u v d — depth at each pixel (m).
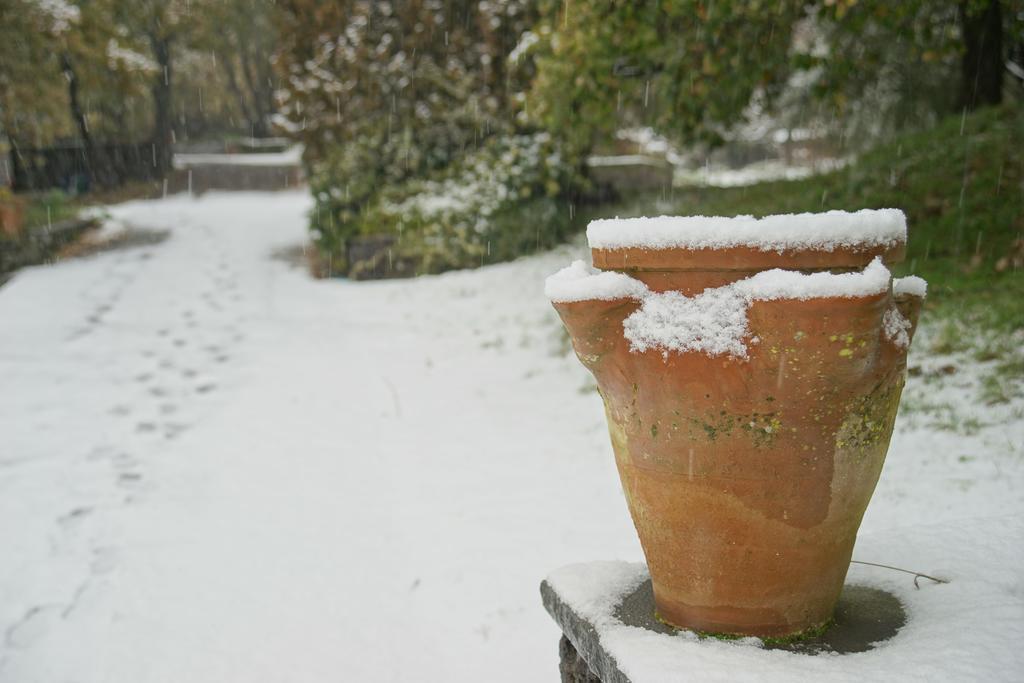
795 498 2.21
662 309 2.22
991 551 2.71
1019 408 5.41
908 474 4.84
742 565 2.29
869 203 10.44
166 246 18.22
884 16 8.17
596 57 9.13
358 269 14.62
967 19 12.33
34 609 4.86
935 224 9.52
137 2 34.88
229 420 8.10
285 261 16.62
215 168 37.00
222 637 4.52
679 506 2.31
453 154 16.16
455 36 16.02
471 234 14.63
